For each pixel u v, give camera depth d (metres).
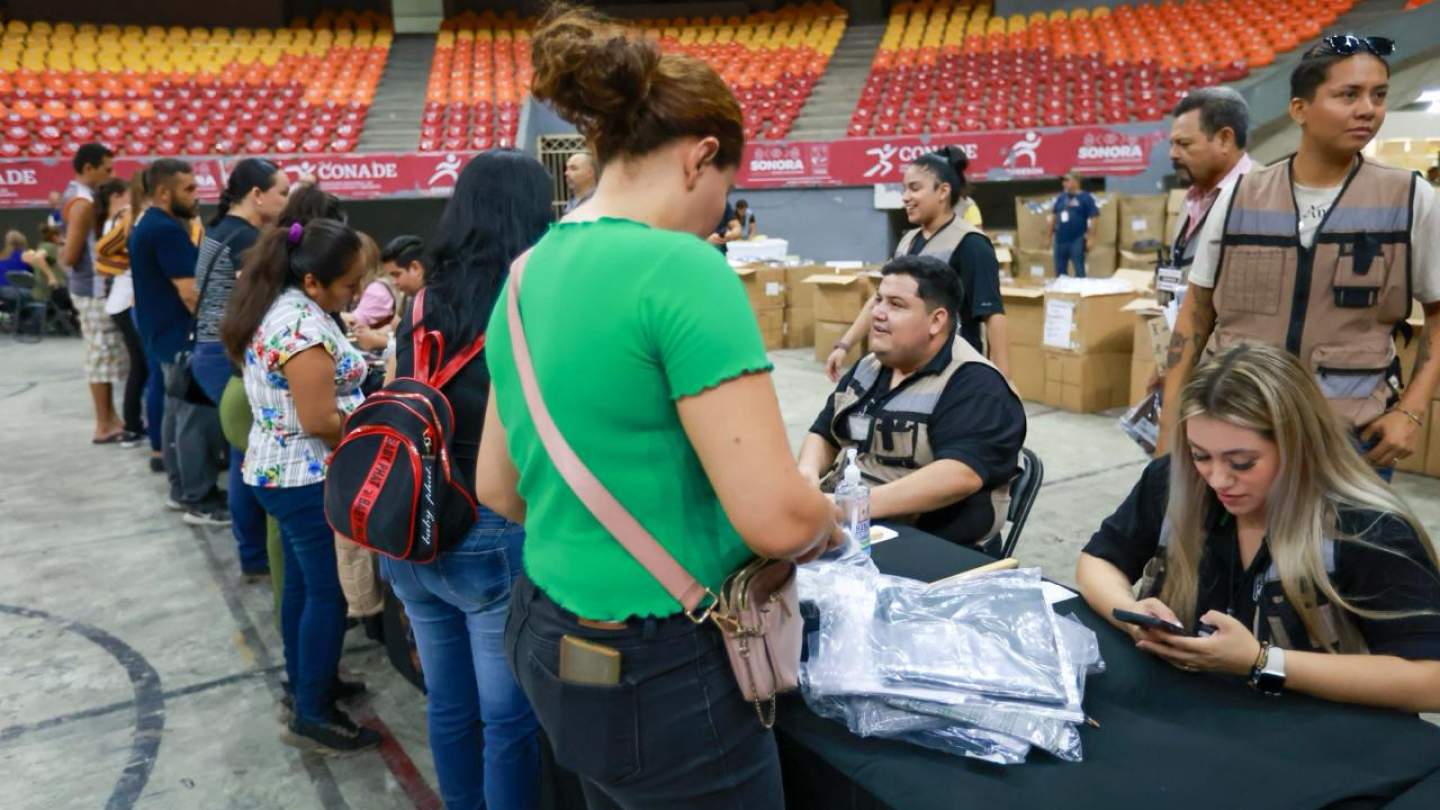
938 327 2.22
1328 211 1.96
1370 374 1.99
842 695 1.26
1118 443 4.91
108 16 14.77
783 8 16.28
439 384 1.64
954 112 12.60
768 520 0.91
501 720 1.68
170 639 3.07
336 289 2.21
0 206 10.64
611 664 0.99
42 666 2.91
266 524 3.38
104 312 5.28
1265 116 10.86
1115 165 10.66
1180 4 13.55
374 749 2.45
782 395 6.26
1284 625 1.35
